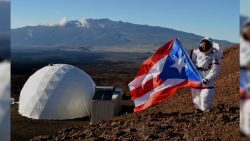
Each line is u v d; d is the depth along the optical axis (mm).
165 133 8555
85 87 25578
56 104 24016
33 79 25906
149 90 9719
